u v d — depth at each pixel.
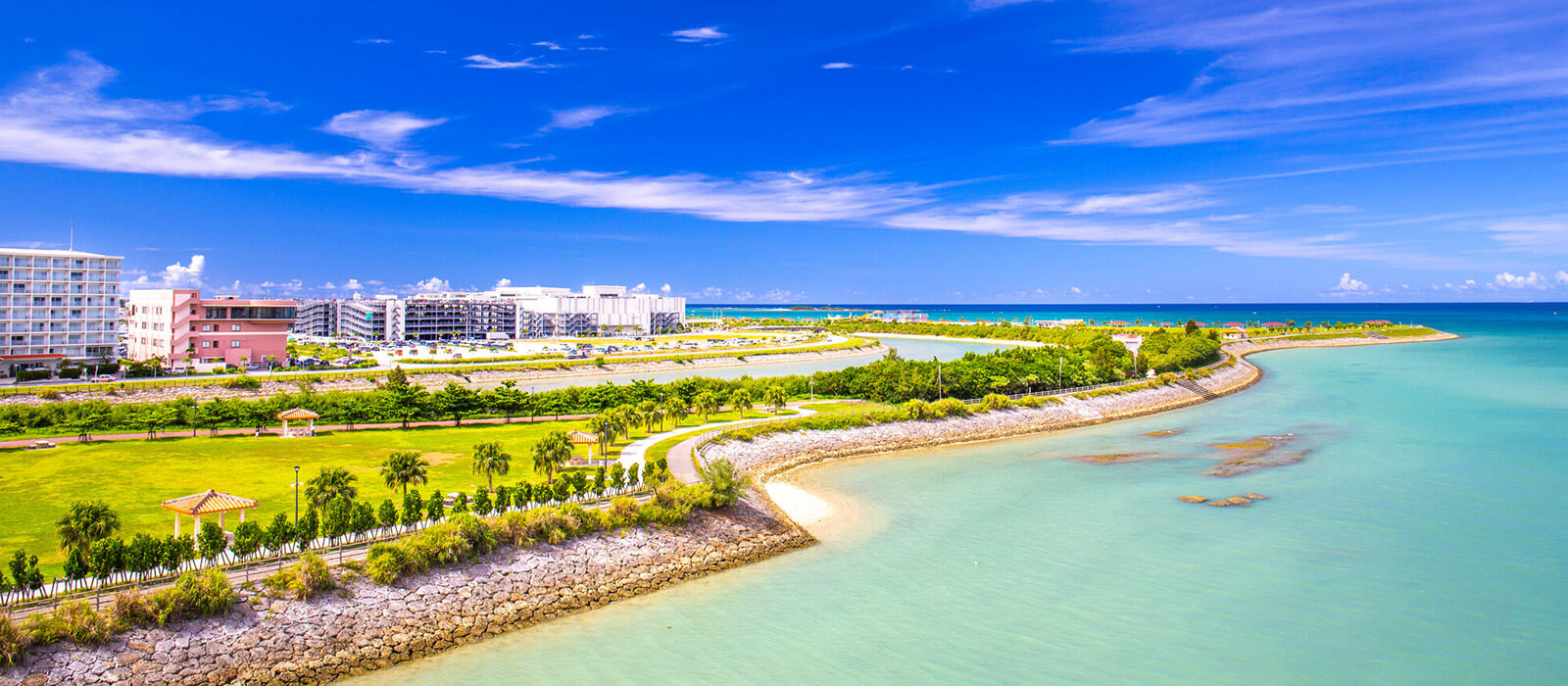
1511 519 83.88
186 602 51.50
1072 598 65.12
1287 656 55.81
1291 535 79.56
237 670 50.53
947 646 57.19
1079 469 108.12
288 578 55.94
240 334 199.38
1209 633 59.09
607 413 106.62
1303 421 144.50
